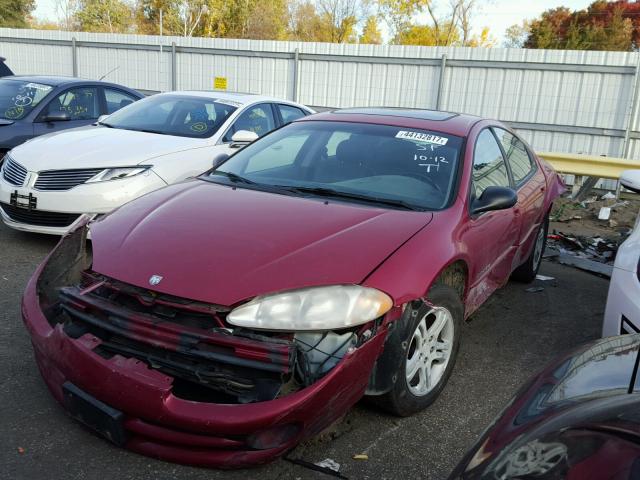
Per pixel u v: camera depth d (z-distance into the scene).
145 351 2.50
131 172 5.30
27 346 3.53
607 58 11.70
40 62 17.88
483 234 3.56
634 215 9.04
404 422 3.03
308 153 3.92
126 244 2.80
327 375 2.38
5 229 6.03
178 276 2.53
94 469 2.51
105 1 46.12
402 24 38.91
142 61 16.55
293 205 3.21
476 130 4.15
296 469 2.59
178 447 2.39
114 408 2.40
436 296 3.00
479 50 12.78
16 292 4.36
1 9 42.09
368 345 2.51
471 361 3.88
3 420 2.79
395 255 2.76
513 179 4.56
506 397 3.42
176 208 3.14
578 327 4.63
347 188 3.54
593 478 1.43
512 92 12.66
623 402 1.72
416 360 2.99
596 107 11.99
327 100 14.56
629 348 2.14
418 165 3.69
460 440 2.92
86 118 7.91
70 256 3.26
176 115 6.59
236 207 3.15
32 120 7.24
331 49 14.25
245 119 6.81
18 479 2.41
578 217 8.90
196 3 45.16
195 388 2.51
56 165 5.21
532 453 1.60
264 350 2.32
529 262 5.43
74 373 2.46
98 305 2.56
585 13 46.62
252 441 2.33
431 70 13.37
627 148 11.77
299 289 2.47
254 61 15.16
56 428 2.76
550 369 2.12
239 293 2.44
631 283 3.21
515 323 4.63
